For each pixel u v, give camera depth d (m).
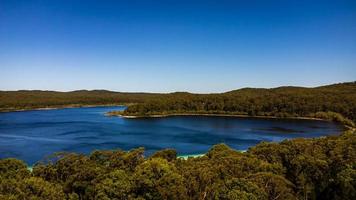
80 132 158.50
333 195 47.41
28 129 167.62
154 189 35.28
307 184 46.69
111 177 37.12
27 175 42.56
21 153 106.81
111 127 182.25
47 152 108.69
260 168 45.03
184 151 114.38
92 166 43.50
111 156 49.22
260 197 34.28
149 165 38.97
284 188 37.91
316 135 157.38
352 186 43.06
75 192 38.56
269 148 56.00
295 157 52.19
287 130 175.75
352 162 49.03
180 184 36.12
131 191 35.09
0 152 108.06
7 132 155.50
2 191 32.41
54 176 44.03
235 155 52.22
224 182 37.47
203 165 44.50
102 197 33.69
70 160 46.00
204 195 36.53
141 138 142.62
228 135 154.88
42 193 33.44
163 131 167.50
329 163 50.75
